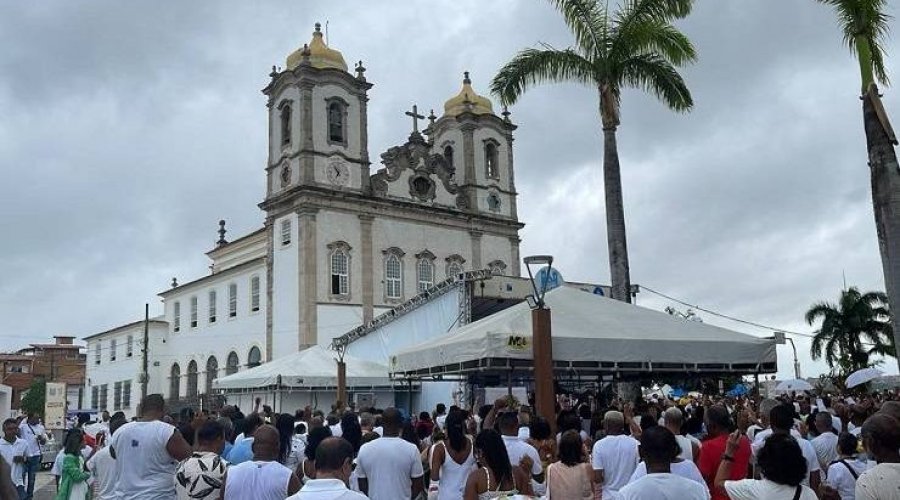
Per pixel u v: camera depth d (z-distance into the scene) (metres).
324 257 47.97
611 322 15.59
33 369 100.81
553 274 25.41
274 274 49.91
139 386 65.12
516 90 24.73
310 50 51.06
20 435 17.28
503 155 58.44
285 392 38.41
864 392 39.12
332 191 48.56
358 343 39.78
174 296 64.31
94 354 76.00
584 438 11.63
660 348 15.22
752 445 8.62
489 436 7.48
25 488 17.31
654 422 9.55
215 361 57.28
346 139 50.22
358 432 10.56
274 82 51.47
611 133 24.30
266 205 50.50
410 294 51.12
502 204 57.50
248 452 10.09
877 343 59.53
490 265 55.66
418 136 54.19
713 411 8.48
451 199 54.84
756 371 16.28
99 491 8.42
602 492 8.14
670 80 24.33
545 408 13.66
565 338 14.39
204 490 7.22
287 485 7.18
